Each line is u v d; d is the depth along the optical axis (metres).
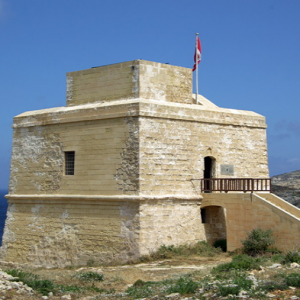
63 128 37.59
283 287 21.95
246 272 25.61
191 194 35.97
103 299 23.17
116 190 34.41
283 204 33.78
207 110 37.38
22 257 38.72
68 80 38.59
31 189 39.00
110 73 36.44
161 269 30.02
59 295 23.78
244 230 33.44
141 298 22.84
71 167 37.34
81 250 35.66
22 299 22.41
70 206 36.62
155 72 35.94
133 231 33.41
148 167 33.94
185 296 22.41
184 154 35.88
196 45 39.16
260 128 40.69
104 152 35.22
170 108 35.31
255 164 40.09
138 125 33.75
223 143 38.25
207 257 33.34
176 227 34.97
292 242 31.25
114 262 33.78
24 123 39.84
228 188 35.44
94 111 35.81
